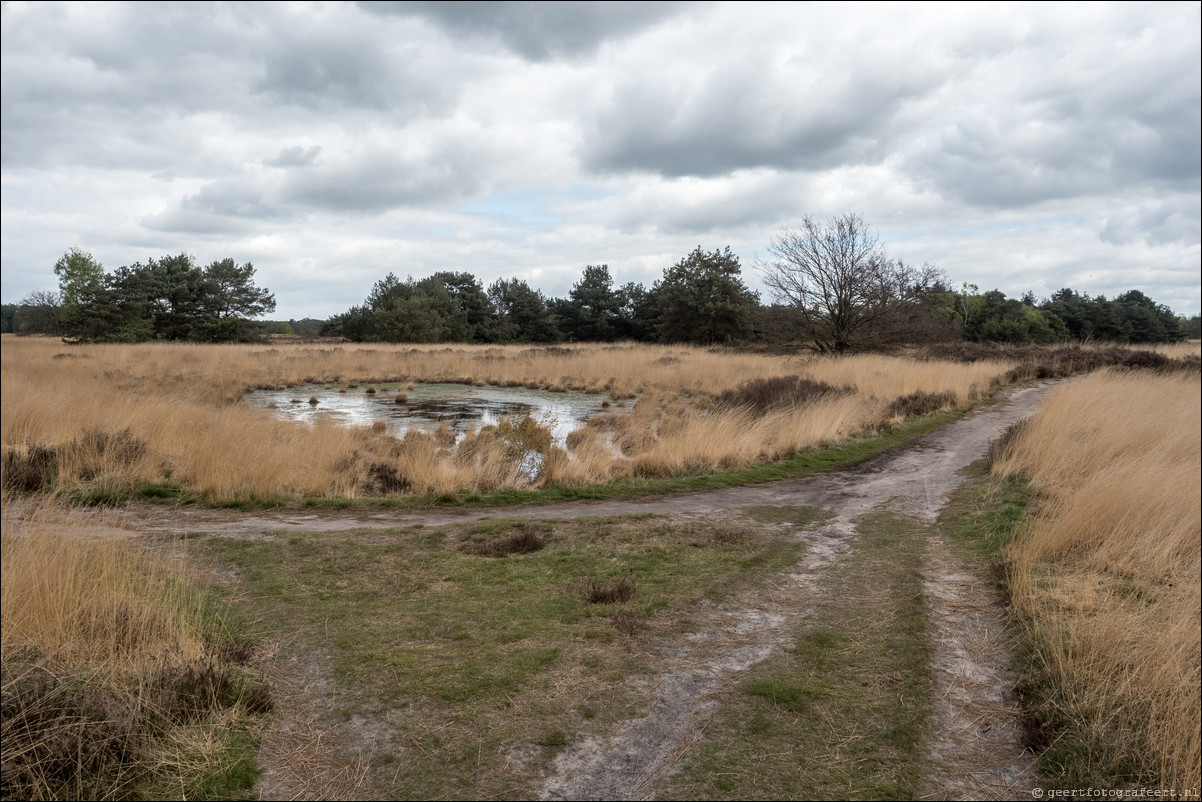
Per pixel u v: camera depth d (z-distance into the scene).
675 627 5.05
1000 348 32.78
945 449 12.94
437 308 65.56
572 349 43.47
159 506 8.47
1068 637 4.50
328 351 40.62
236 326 56.81
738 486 10.25
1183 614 4.46
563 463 10.78
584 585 5.89
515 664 4.43
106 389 17.12
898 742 3.60
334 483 9.77
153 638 4.20
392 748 3.52
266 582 5.88
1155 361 27.20
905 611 5.34
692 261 57.97
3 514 6.74
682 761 3.43
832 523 8.11
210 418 13.45
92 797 3.03
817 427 13.66
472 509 8.84
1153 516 6.51
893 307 27.86
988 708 3.95
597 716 3.84
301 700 3.98
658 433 14.34
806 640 4.83
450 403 20.94
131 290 49.03
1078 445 10.33
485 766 3.38
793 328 29.44
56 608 4.14
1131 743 3.42
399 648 4.64
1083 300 66.31
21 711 3.30
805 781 3.28
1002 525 7.57
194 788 3.15
